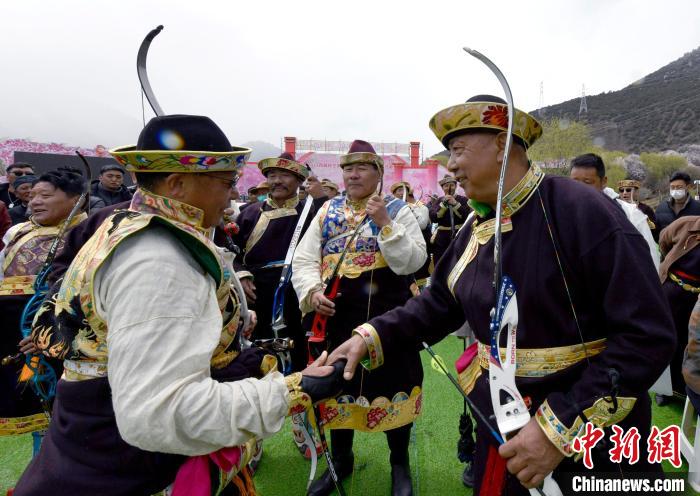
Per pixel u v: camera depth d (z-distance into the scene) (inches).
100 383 38.2
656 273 40.7
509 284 41.8
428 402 122.0
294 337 106.7
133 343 32.3
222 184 40.9
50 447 40.0
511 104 39.5
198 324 35.8
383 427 81.7
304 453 97.3
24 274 85.7
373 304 84.5
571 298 42.8
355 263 85.4
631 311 38.7
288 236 109.8
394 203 89.4
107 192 185.5
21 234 90.0
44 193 87.3
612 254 40.1
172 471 39.3
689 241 106.3
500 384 42.2
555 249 42.9
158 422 31.9
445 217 208.2
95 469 37.8
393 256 80.4
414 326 56.8
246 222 115.3
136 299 33.0
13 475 94.3
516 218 45.8
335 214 90.0
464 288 50.2
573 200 42.9
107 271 35.5
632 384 38.4
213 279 39.7
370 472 93.4
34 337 42.0
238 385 37.3
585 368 43.3
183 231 36.5
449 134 47.9
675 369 114.3
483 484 48.9
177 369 33.0
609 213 41.3
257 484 89.2
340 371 44.7
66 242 70.8
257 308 109.3
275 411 37.5
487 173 46.5
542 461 39.8
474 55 40.9
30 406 84.6
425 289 60.4
